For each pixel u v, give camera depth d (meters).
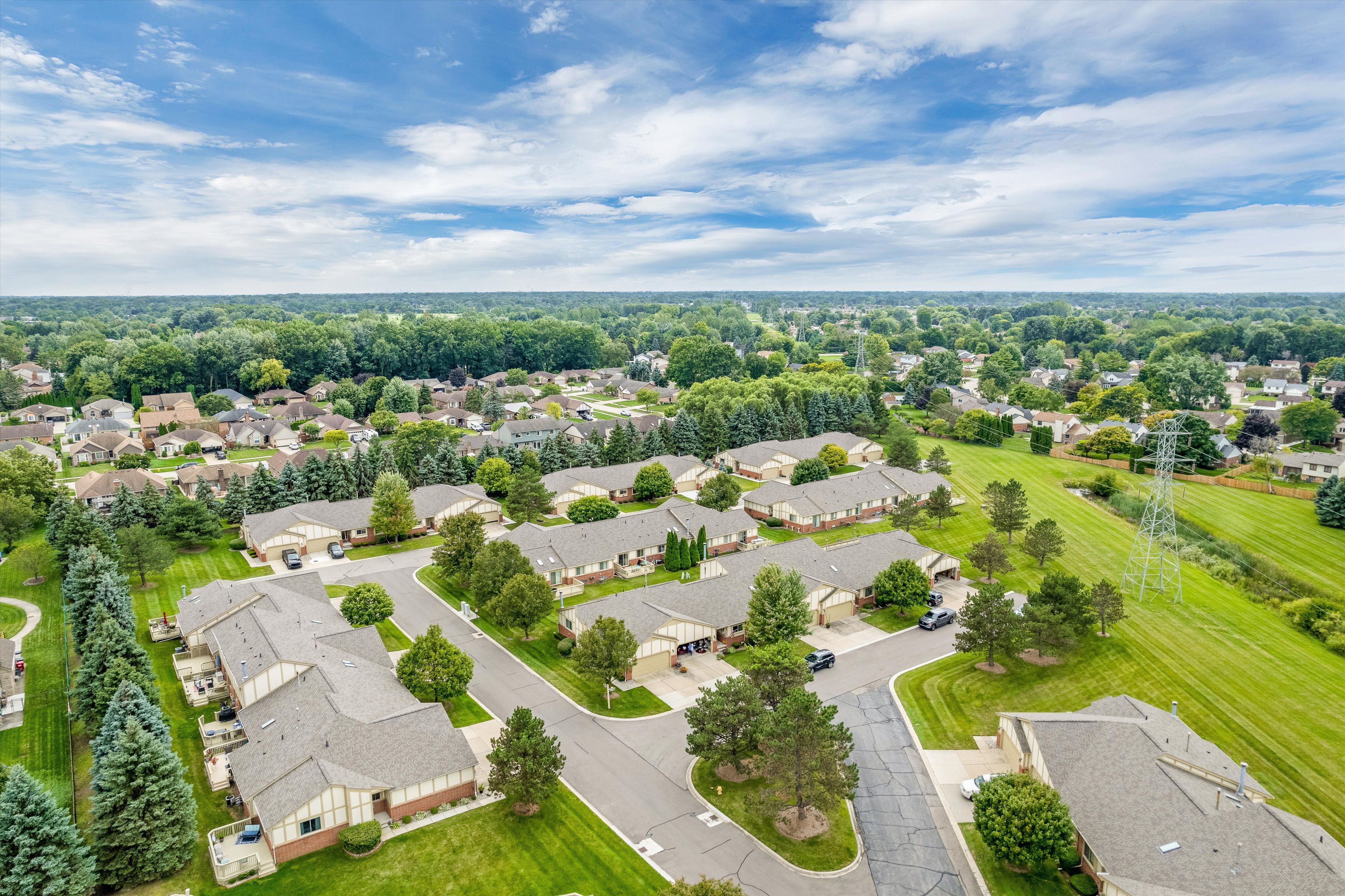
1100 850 40.72
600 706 60.09
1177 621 76.06
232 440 160.75
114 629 55.34
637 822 46.69
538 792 45.66
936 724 57.91
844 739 46.94
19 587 80.44
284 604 66.50
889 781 51.06
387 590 83.38
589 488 115.19
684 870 42.72
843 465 135.25
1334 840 42.81
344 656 58.84
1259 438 148.50
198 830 45.19
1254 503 116.56
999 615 64.62
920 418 193.12
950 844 45.09
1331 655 69.75
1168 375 194.12
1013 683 63.88
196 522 92.62
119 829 40.91
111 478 113.81
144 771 42.31
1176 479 131.25
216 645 60.50
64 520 82.31
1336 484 106.25
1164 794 42.97
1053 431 169.00
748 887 41.44
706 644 69.62
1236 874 37.09
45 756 52.78
